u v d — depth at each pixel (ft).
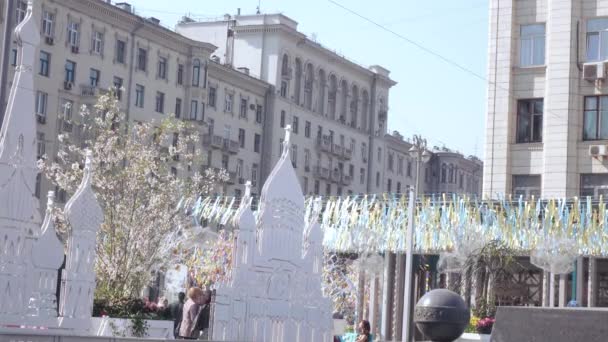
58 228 92.02
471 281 98.94
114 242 85.05
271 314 56.08
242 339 54.60
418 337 111.34
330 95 315.99
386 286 110.01
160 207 89.61
